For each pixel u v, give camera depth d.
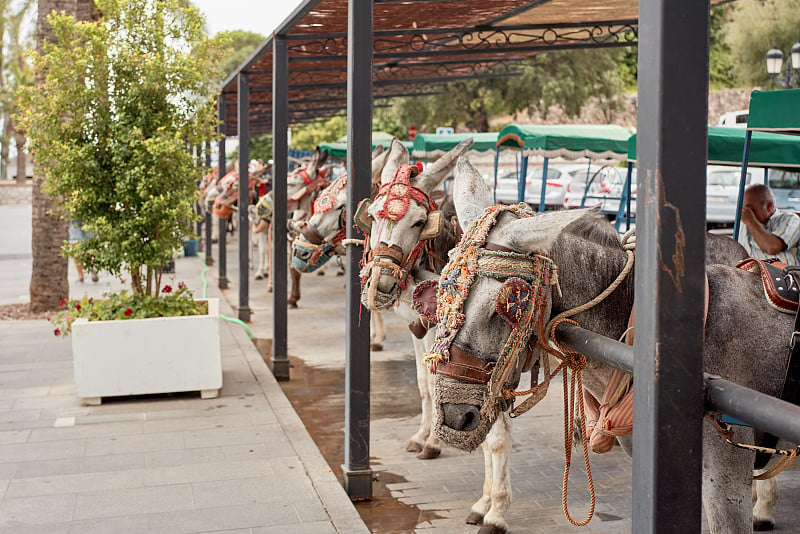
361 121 5.50
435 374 3.19
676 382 2.31
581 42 11.27
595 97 34.84
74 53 8.12
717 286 3.17
